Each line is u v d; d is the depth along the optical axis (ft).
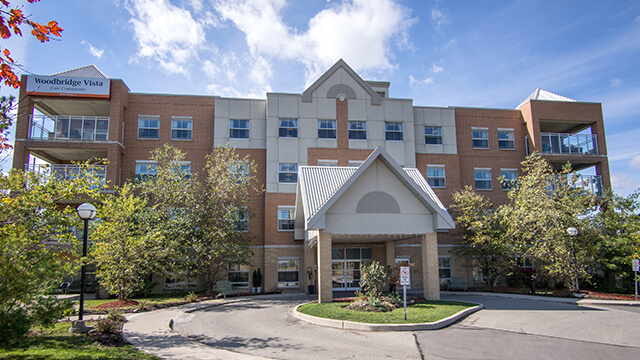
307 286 80.48
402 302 54.65
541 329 40.93
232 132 92.48
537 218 72.13
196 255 75.61
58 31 23.73
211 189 77.46
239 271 87.10
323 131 93.09
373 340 36.27
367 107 95.45
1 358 25.09
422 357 30.63
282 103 92.38
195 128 92.58
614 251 73.61
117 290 59.00
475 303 56.24
